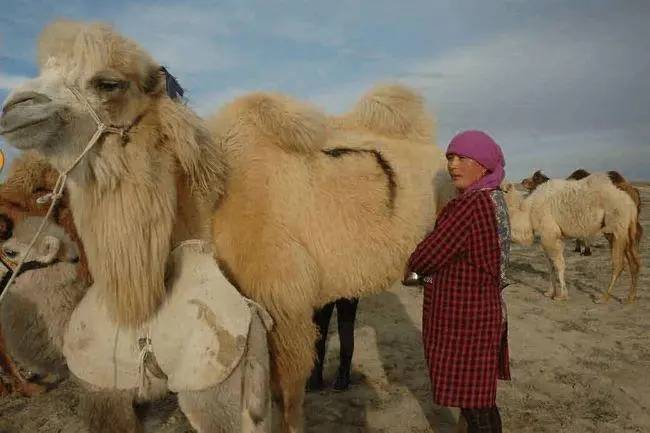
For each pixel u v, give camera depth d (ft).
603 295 26.14
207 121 9.54
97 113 6.84
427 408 13.99
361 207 10.55
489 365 8.09
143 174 6.97
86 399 7.26
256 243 8.70
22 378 14.49
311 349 9.43
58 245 8.23
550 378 16.06
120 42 7.18
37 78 6.81
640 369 16.79
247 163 9.25
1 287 8.73
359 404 14.19
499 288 8.29
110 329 7.00
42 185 8.65
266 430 7.11
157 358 6.88
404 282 9.30
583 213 25.88
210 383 6.55
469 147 8.14
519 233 28.78
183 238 7.79
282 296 8.77
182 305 6.88
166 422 12.90
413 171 12.32
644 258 36.94
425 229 12.34
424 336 8.63
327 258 9.96
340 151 11.01
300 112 9.94
